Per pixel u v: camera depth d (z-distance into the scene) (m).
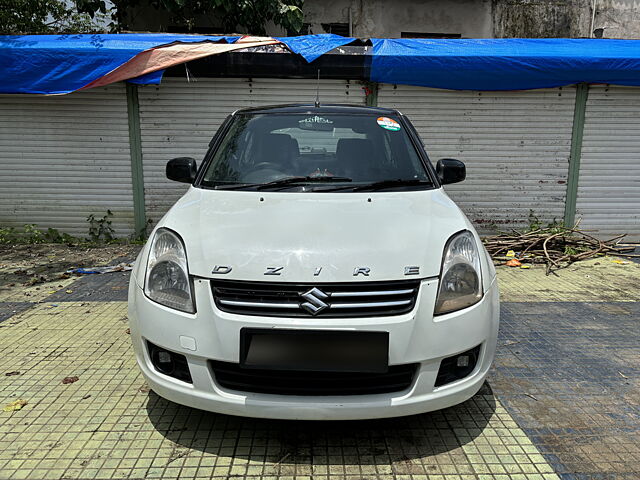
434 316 2.30
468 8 9.89
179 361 2.38
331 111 3.76
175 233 2.61
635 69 6.66
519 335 4.02
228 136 3.63
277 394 2.27
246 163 3.41
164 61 6.52
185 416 2.78
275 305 2.22
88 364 3.41
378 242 2.43
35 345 3.72
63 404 2.89
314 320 2.19
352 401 2.23
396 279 2.27
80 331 3.99
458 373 2.43
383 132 3.63
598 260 6.61
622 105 7.11
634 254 6.93
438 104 7.12
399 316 2.25
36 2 8.13
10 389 3.06
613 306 4.75
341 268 2.27
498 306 2.67
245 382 2.30
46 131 7.09
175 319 2.33
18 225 7.37
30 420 2.73
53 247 7.11
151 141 7.13
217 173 3.36
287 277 2.25
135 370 3.32
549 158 7.30
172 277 2.42
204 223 2.64
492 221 7.48
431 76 6.78
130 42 6.59
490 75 6.74
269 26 9.45
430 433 2.66
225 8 8.09
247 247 2.39
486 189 7.40
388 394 2.29
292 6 8.48
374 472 2.34
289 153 3.47
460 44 6.87
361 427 2.71
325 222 2.60
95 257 6.54
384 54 6.68
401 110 7.13
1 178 7.24
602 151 7.27
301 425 2.71
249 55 6.73
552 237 6.77
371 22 9.87
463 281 2.43
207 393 2.31
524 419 2.80
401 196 3.03
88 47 6.45
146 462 2.39
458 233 2.63
